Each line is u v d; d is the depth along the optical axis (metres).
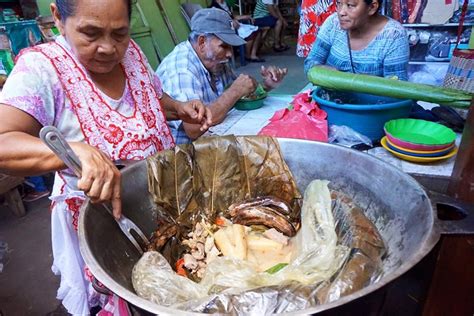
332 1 2.47
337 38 1.55
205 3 4.49
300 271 0.56
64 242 0.94
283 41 5.84
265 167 0.81
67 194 0.84
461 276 0.79
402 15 2.40
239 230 0.71
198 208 0.81
